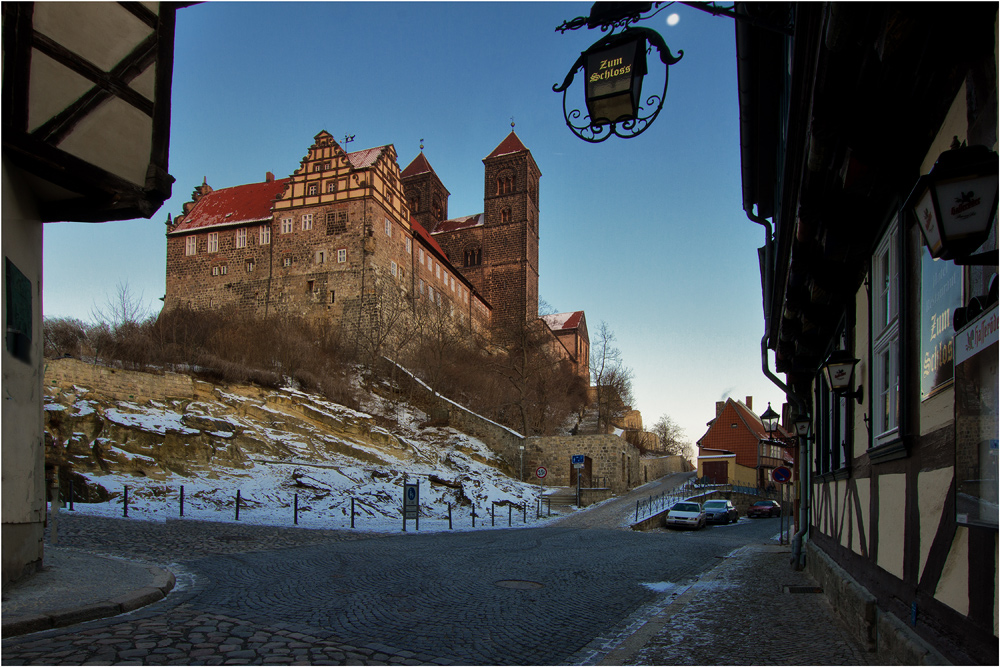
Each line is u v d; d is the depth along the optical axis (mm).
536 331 64688
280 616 8039
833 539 9789
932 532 4609
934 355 4547
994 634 3445
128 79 9352
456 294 75875
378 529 21703
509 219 88812
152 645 6496
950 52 3975
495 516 30359
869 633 6367
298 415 34781
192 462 25938
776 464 60312
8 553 8453
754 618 8383
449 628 7832
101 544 13555
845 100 4797
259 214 61812
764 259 14289
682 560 15711
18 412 8680
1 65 7828
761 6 5211
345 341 52875
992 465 3355
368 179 58219
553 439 45375
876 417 6574
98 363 30234
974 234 3193
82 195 9227
